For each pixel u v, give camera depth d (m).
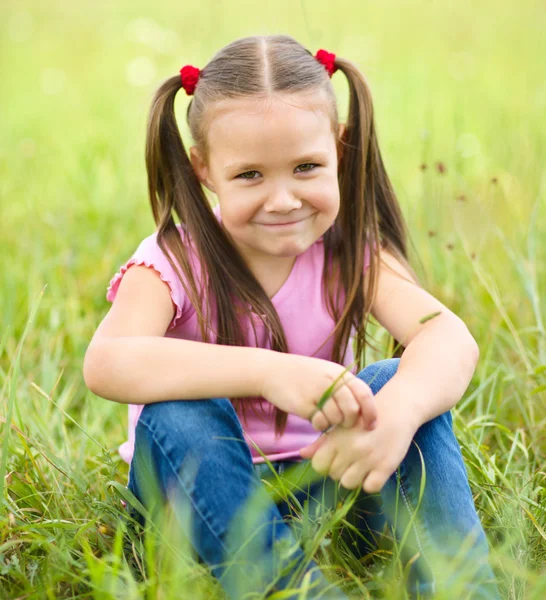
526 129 3.87
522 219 3.24
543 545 1.80
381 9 8.59
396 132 4.65
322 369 1.60
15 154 4.75
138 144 4.62
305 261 2.00
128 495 1.76
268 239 1.81
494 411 2.46
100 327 1.81
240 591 1.54
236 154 1.75
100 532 1.84
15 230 3.75
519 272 2.66
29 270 3.30
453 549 1.62
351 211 2.00
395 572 1.67
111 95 6.34
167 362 1.67
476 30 7.22
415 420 1.64
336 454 1.61
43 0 9.88
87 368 1.73
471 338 1.83
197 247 1.92
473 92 5.43
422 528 1.67
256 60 1.79
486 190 3.49
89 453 2.32
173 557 1.62
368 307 1.97
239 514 1.59
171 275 1.86
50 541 1.72
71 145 4.98
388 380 1.80
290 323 1.97
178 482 1.63
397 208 2.09
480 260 3.08
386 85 5.57
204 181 1.93
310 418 1.59
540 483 2.08
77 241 3.54
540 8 7.01
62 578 1.61
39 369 2.71
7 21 9.00
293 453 1.92
